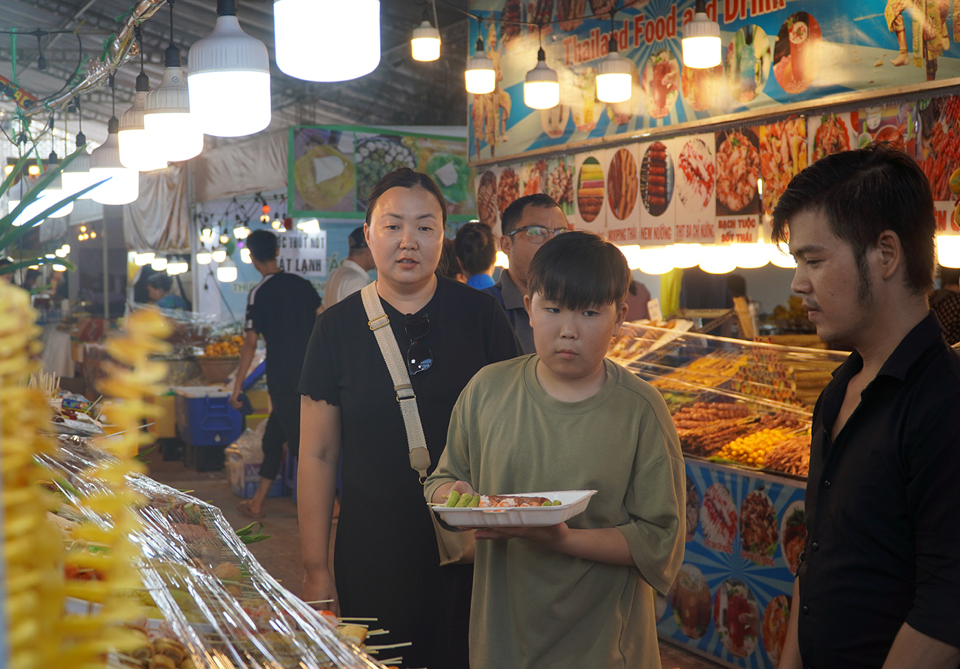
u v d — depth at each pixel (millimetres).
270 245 5629
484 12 6574
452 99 13273
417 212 2096
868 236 1249
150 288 12812
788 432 3574
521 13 6176
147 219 13438
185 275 16125
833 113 4145
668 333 4609
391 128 8758
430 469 2080
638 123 5273
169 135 2977
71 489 1156
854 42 4008
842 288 1271
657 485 1614
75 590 505
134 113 3426
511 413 1717
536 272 1614
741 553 3400
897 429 1236
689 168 4938
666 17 5020
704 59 4449
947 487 1162
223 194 10531
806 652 1364
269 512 6086
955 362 1236
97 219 16953
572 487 1632
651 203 5199
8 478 480
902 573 1240
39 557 469
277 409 5547
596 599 1593
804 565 1420
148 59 12711
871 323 1291
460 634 2051
